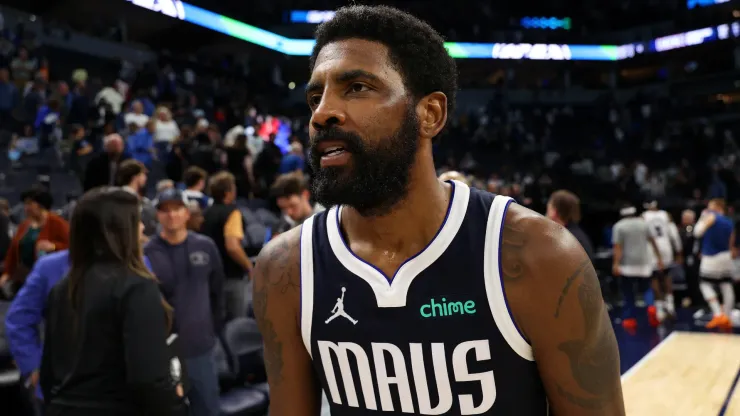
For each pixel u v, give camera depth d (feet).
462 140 59.62
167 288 8.40
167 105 40.22
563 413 2.61
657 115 64.75
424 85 2.54
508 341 2.49
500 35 70.69
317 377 2.99
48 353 5.46
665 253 22.04
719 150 55.36
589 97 71.82
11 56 35.01
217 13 58.54
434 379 2.53
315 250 2.77
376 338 2.56
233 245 12.13
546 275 2.45
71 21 49.06
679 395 10.78
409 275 2.54
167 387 5.37
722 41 63.00
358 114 2.39
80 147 25.66
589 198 44.60
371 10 2.54
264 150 27.96
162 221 8.64
